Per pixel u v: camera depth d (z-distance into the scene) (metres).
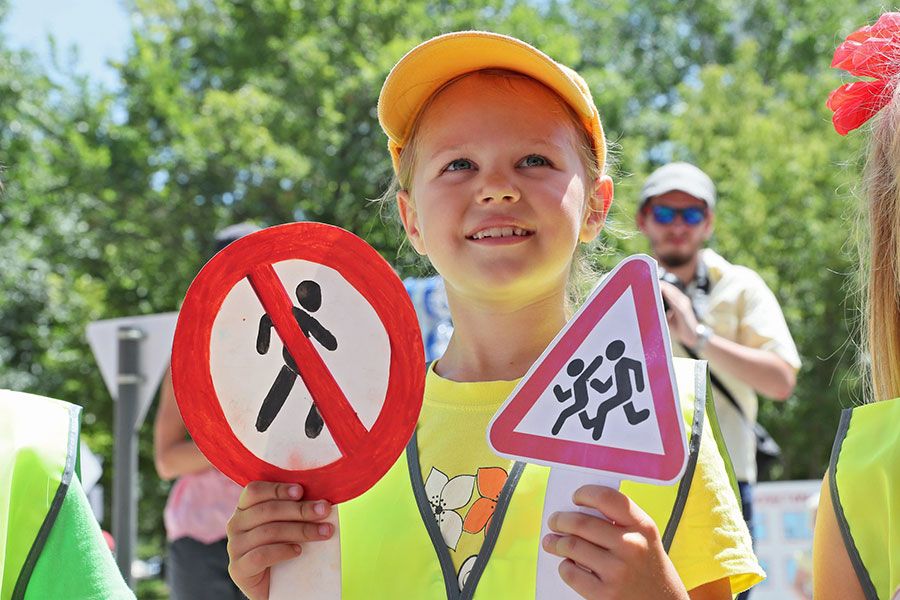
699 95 18.48
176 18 19.39
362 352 1.87
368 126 16.66
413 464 2.02
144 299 18.23
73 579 1.82
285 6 18.53
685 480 1.82
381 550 1.94
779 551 5.43
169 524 3.80
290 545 1.83
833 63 2.22
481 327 2.07
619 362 1.65
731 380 3.75
